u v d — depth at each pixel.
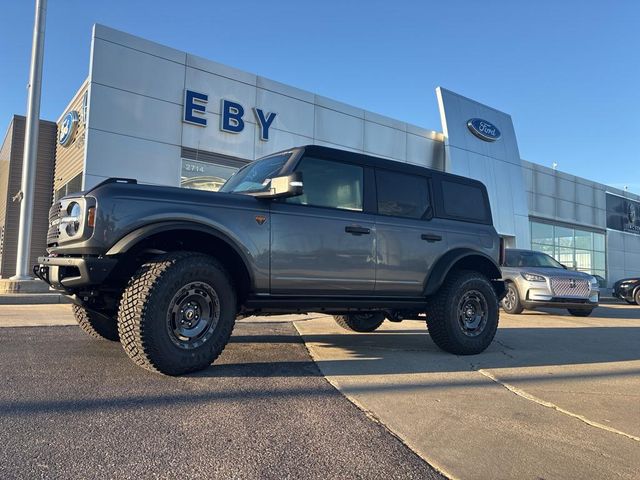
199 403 3.62
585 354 6.33
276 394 3.95
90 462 2.63
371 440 3.15
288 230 4.76
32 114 12.42
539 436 3.36
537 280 11.32
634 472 2.85
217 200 4.46
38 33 12.49
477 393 4.30
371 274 5.27
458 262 6.20
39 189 18.08
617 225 32.38
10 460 2.61
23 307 9.58
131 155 13.71
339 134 18.30
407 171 5.90
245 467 2.68
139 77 13.93
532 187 26.80
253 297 4.64
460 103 22.30
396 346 6.37
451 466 2.85
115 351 5.14
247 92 16.00
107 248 3.98
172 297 4.08
